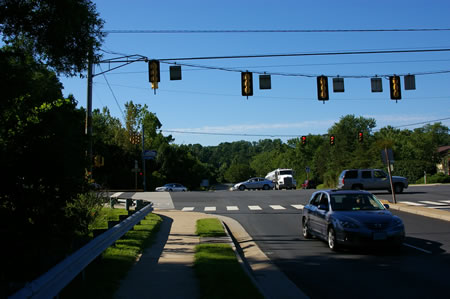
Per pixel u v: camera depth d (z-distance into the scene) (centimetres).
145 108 8400
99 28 1051
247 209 2639
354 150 7794
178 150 8556
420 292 740
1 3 912
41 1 937
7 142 702
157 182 6750
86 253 727
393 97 2014
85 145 760
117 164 6594
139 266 941
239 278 788
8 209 684
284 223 1928
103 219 1560
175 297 686
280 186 6081
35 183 703
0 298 505
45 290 523
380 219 1116
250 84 1912
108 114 7925
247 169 15638
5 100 714
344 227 1118
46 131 707
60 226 725
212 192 4012
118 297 686
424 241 1316
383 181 3325
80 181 743
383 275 880
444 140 11669
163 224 1806
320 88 1994
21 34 971
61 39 962
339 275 890
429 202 2652
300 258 1099
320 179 9381
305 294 740
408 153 8419
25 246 681
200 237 1403
